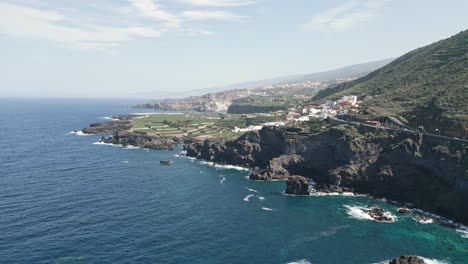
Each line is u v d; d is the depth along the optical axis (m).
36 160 177.75
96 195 121.94
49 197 118.19
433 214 111.62
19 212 103.56
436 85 174.50
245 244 87.25
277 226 99.06
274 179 153.12
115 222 98.38
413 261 74.75
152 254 80.88
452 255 83.38
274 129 175.88
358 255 82.62
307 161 156.25
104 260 77.44
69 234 89.56
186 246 85.38
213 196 125.94
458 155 112.50
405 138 131.38
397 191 126.06
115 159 187.62
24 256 78.12
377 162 134.38
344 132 147.00
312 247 86.31
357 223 102.31
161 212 107.62
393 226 100.56
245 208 113.75
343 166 139.50
